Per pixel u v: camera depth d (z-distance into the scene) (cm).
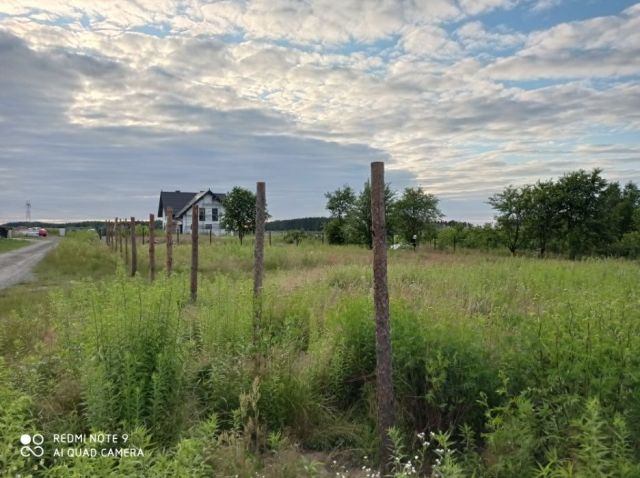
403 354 472
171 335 466
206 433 375
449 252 3173
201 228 6575
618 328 429
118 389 414
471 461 379
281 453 420
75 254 2638
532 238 2966
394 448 404
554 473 291
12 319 796
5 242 4934
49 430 398
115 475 279
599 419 323
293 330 639
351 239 3566
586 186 2805
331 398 520
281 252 2362
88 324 502
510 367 432
